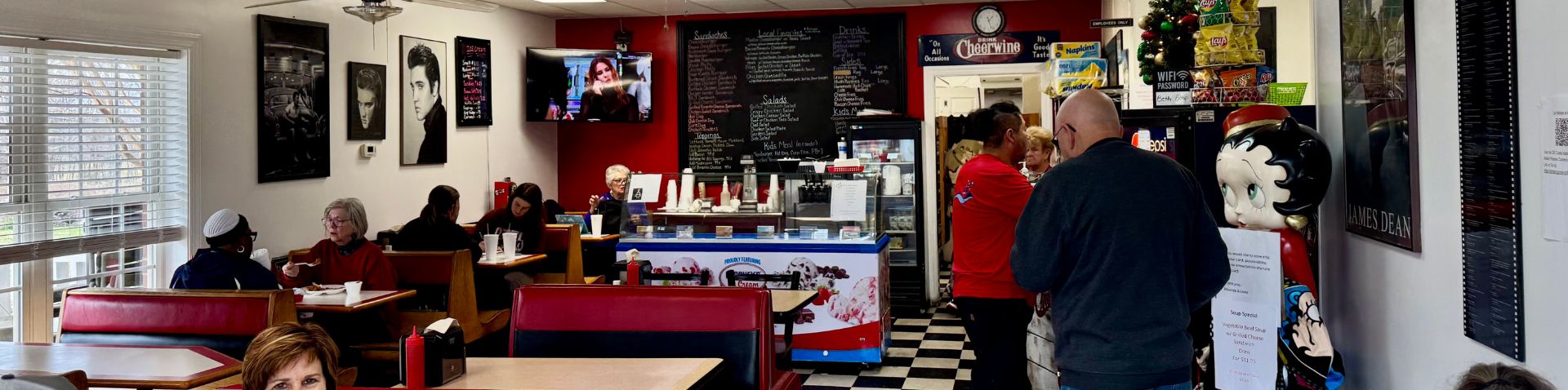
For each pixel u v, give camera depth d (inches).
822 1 347.6
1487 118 88.6
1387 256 118.9
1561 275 77.3
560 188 397.7
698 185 245.8
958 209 154.2
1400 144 111.0
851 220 235.0
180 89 242.7
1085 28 342.0
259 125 264.4
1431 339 105.7
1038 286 110.6
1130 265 104.3
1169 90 160.2
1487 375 85.0
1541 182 79.7
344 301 182.1
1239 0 153.5
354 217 211.3
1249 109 132.4
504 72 362.6
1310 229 126.9
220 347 149.9
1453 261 99.1
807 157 368.8
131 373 117.9
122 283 239.0
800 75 368.5
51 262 222.2
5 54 208.4
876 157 320.2
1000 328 149.7
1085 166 107.7
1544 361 80.6
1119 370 103.0
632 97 371.6
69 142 219.6
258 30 263.3
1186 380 105.5
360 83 299.9
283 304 152.8
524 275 272.5
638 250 238.2
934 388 215.9
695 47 378.3
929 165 348.2
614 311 136.4
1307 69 241.3
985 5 338.3
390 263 217.0
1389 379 118.9
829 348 232.2
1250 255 128.1
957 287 156.1
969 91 513.0
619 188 334.3
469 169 348.5
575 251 284.2
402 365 106.4
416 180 326.3
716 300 135.3
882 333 235.1
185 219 243.8
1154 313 103.7
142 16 230.8
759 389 131.6
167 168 243.1
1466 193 94.0
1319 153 120.7
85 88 224.7
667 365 114.3
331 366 94.4
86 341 154.8
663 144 384.2
